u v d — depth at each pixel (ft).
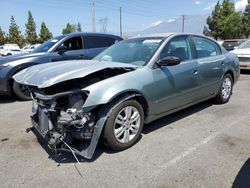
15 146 12.35
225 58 18.22
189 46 15.38
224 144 12.19
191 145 12.14
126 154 11.37
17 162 10.85
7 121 15.99
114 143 11.28
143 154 11.35
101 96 10.44
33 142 12.78
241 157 10.92
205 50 16.75
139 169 10.18
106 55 15.20
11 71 20.44
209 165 10.36
